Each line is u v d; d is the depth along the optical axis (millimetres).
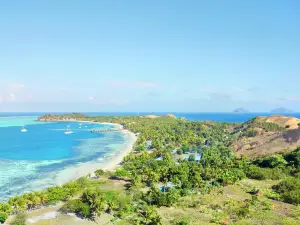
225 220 67562
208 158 137625
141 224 64188
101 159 154250
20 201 71375
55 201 76562
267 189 95062
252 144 179000
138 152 176625
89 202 74250
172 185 97188
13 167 133125
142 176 102312
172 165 116375
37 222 66250
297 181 94688
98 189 85062
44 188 98625
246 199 84250
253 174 113312
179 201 81750
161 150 161500
